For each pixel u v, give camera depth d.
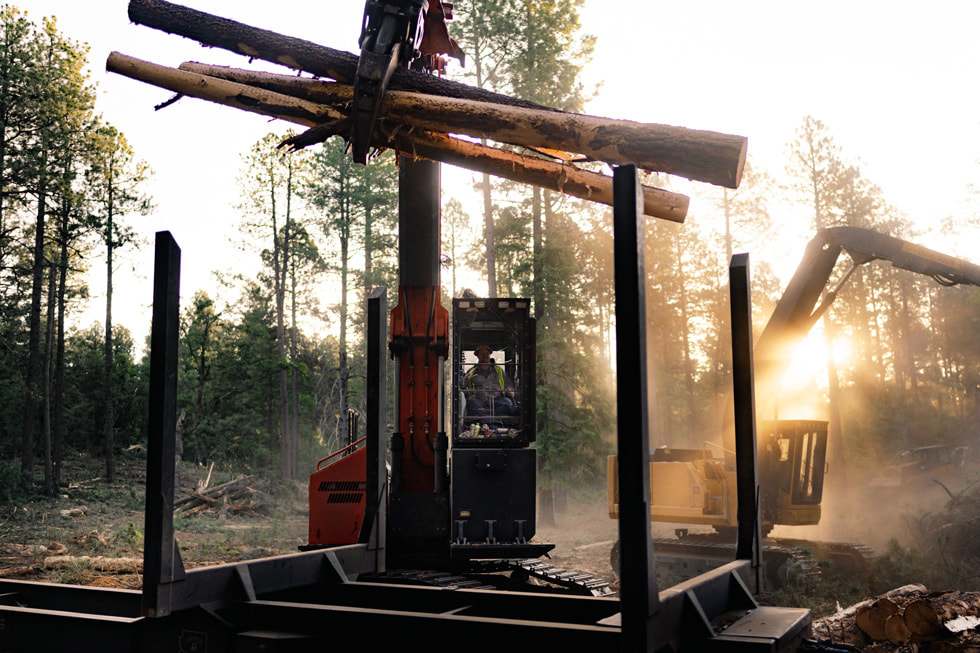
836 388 39.06
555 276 26.36
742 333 4.68
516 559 8.41
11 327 36.06
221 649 3.93
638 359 2.94
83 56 28.03
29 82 26.53
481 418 8.14
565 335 26.80
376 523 6.13
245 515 27.36
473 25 26.72
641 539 2.88
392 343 7.89
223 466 44.97
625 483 2.93
